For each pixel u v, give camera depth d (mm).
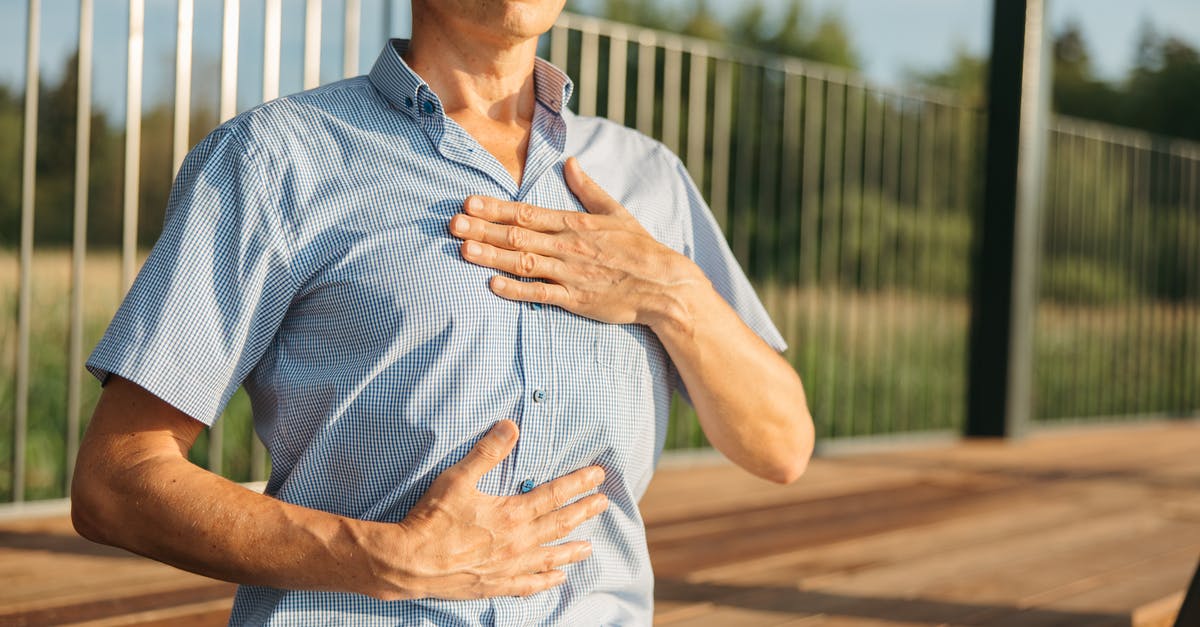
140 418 983
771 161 4598
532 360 1023
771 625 2170
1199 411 6766
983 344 4996
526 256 1025
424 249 1003
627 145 1247
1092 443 5012
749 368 1159
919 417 5977
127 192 2721
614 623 1122
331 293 997
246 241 982
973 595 2424
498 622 1017
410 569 941
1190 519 3320
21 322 2686
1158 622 2408
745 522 3090
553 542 1051
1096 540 3012
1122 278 6062
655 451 1179
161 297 961
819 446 4359
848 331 4992
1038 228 5109
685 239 1251
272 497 1007
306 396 1002
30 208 2678
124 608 2037
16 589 2133
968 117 5363
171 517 940
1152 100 13578
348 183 1014
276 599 1000
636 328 1119
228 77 2752
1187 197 6820
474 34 1097
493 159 1063
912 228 5277
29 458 3434
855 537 2951
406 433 981
